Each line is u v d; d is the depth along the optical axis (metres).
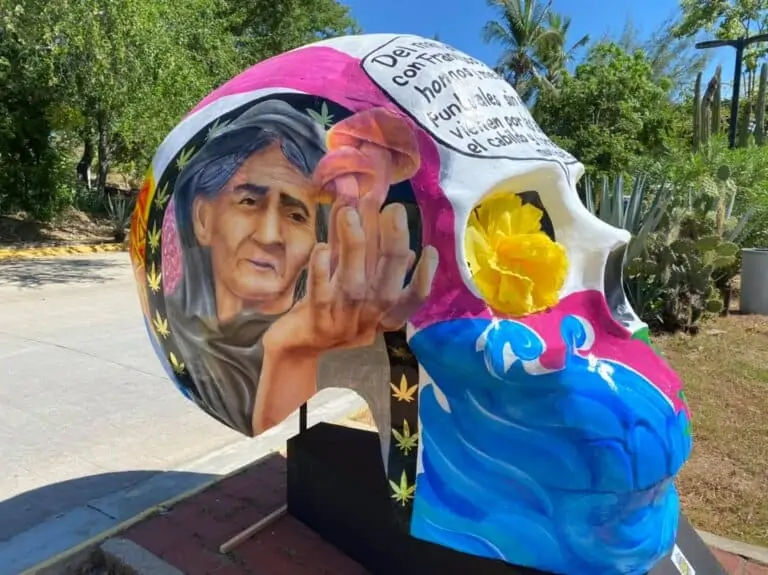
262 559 2.54
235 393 1.97
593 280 1.81
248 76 1.97
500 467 1.70
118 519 2.90
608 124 17.05
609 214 6.33
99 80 9.48
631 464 1.65
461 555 2.11
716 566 2.22
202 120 1.94
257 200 1.79
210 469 3.39
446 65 1.82
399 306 1.70
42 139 12.03
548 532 1.69
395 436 1.80
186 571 2.46
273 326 1.83
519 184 1.75
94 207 15.09
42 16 8.92
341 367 1.84
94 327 6.34
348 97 1.76
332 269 1.74
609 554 1.70
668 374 1.83
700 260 6.14
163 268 2.01
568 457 1.66
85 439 3.77
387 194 1.70
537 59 23.80
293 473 2.75
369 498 2.40
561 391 1.66
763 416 4.29
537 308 1.71
